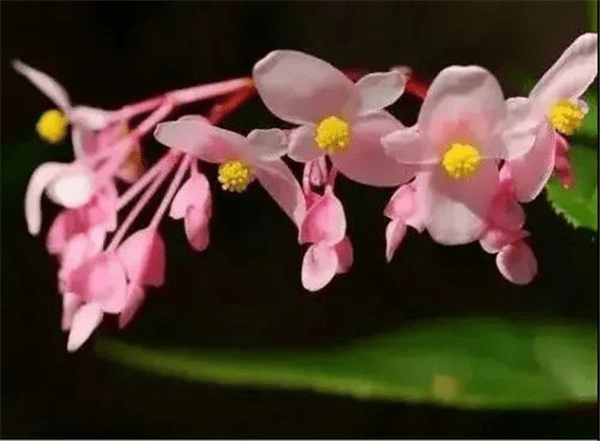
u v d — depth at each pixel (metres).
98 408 0.50
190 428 0.50
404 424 0.49
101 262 0.34
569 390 0.36
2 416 0.49
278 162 0.33
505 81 0.41
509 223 0.33
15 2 0.52
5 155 0.48
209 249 0.50
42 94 0.51
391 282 0.48
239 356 0.36
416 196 0.32
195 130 0.32
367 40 0.51
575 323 0.37
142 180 0.34
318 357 0.36
